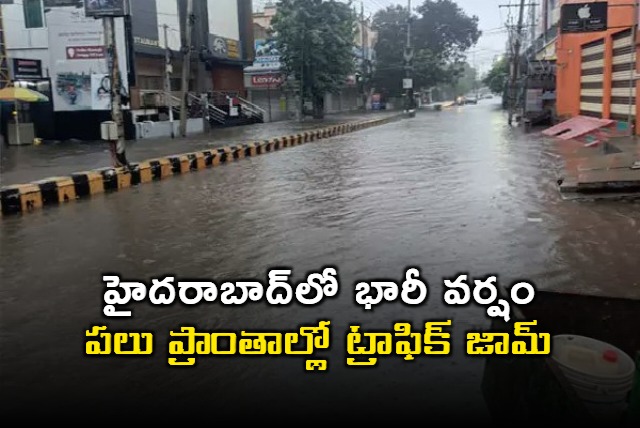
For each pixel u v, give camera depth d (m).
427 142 20.98
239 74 37.62
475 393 3.50
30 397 3.59
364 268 5.92
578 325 3.63
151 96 27.80
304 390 3.59
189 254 6.64
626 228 7.21
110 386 3.70
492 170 12.68
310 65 40.06
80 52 23.25
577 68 24.52
